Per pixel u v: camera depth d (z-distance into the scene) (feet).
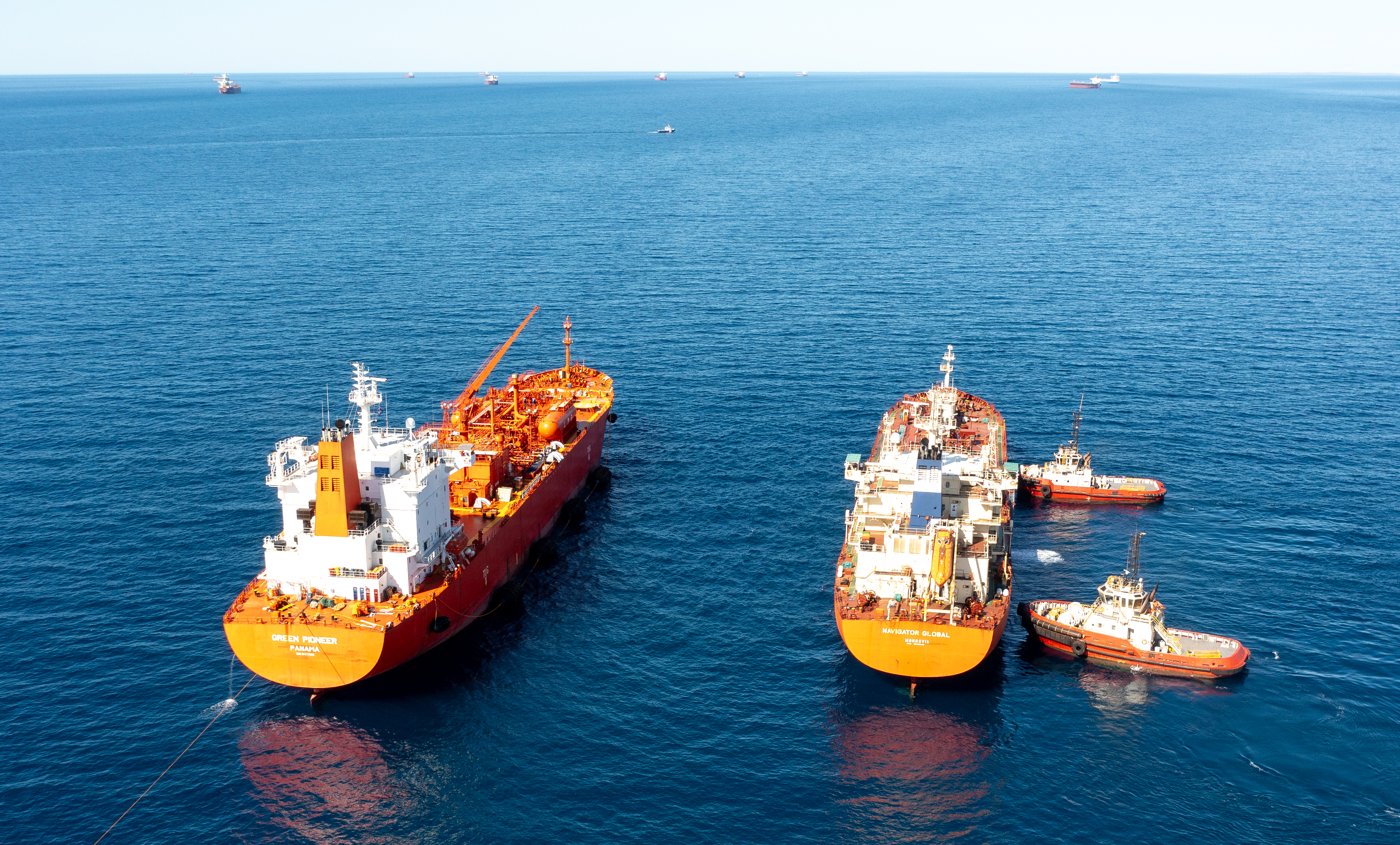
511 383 372.58
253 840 187.32
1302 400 404.98
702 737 215.72
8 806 191.42
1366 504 318.45
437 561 251.80
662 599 269.85
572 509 312.50
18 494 310.04
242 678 231.50
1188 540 297.12
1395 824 190.80
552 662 241.96
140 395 390.01
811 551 293.64
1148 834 189.98
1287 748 211.20
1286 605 262.06
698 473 345.10
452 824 191.83
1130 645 240.12
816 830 191.01
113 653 237.04
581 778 203.62
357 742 213.05
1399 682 231.09
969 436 335.88
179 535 289.33
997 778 204.23
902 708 225.35
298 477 243.19
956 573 249.96
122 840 185.57
